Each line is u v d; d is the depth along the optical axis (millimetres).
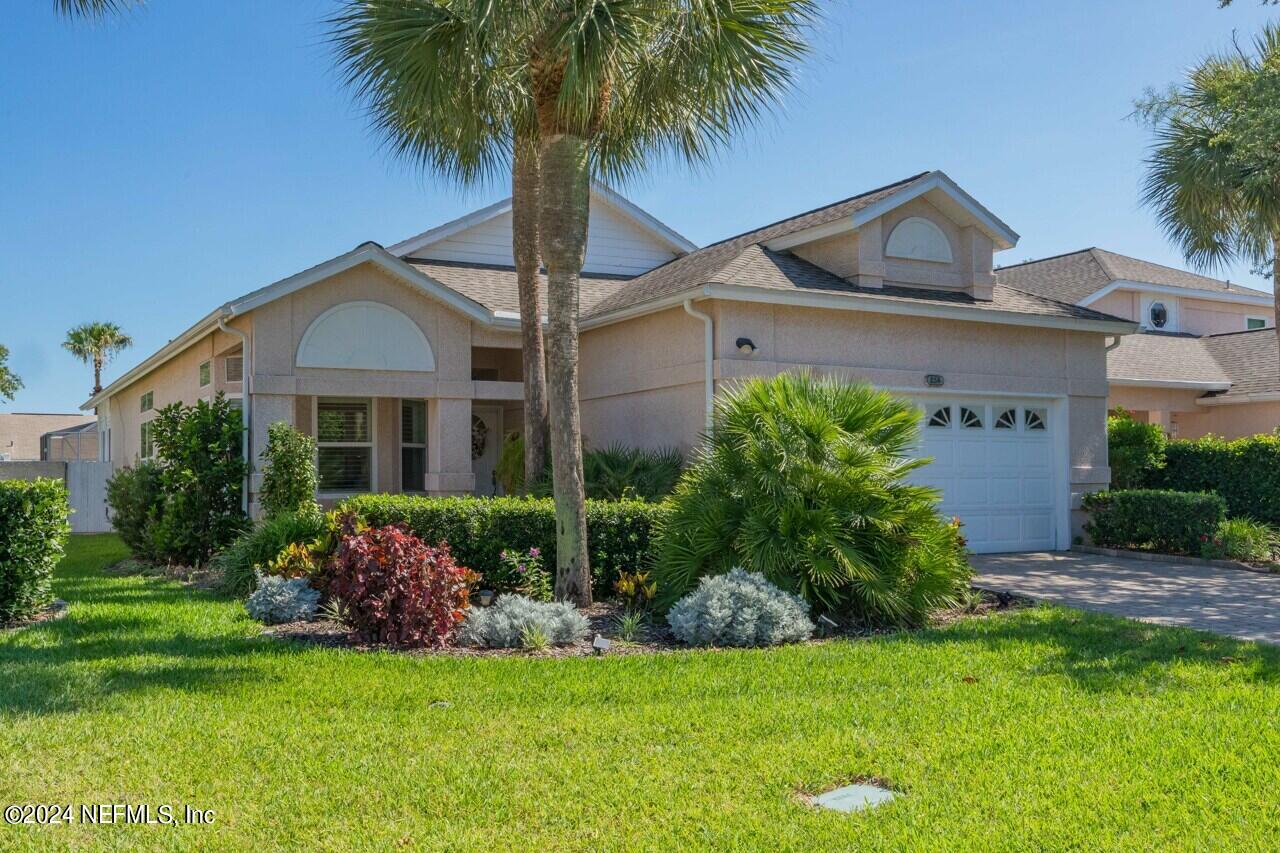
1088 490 16672
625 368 15750
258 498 13633
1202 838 4266
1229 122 15734
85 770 5066
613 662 7637
